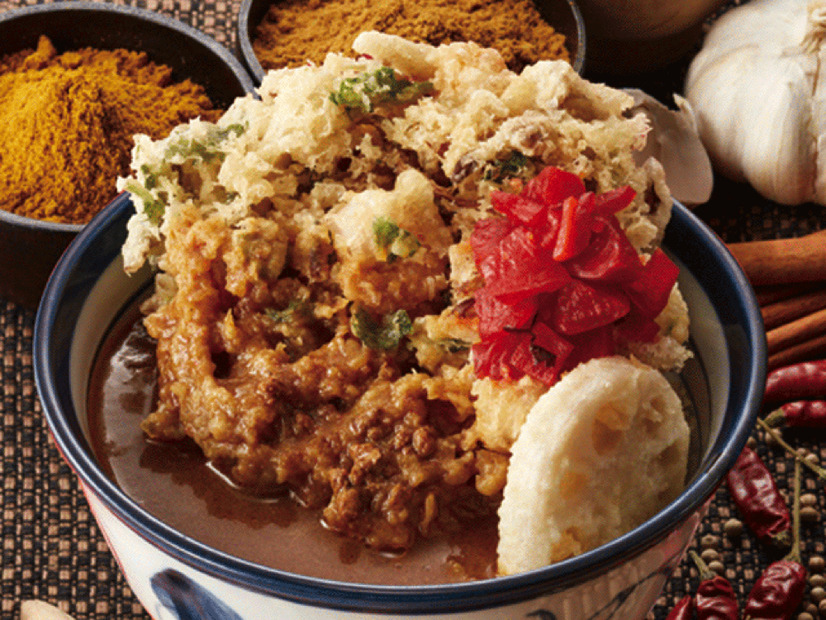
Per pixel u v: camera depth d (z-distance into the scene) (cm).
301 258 28
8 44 42
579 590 25
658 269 27
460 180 28
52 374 27
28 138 39
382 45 29
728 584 33
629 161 29
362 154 29
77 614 34
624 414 26
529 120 28
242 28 42
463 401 27
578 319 26
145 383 29
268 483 27
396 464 27
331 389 28
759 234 41
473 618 24
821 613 34
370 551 27
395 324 28
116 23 42
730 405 27
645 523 25
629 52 44
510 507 25
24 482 35
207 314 28
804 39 41
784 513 35
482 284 27
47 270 37
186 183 29
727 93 41
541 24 44
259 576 24
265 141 28
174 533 24
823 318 39
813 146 40
